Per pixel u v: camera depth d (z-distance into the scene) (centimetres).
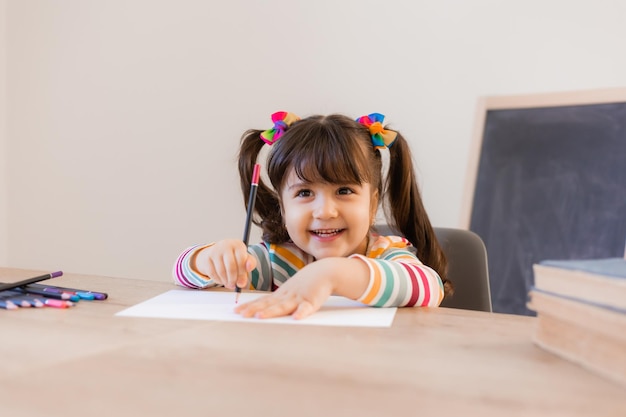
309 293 73
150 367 50
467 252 122
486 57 187
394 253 106
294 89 206
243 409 41
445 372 50
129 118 225
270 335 61
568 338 55
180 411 41
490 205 185
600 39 177
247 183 126
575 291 53
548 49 181
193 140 218
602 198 171
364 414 41
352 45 199
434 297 82
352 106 200
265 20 208
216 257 86
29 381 46
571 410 43
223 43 213
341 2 200
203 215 218
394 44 195
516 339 62
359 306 79
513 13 184
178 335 60
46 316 68
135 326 64
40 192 238
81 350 54
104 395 43
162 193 222
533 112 182
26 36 236
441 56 191
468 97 189
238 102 212
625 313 47
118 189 228
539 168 180
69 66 231
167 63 219
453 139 190
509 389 46
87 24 228
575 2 179
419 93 193
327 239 103
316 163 101
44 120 235
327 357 54
